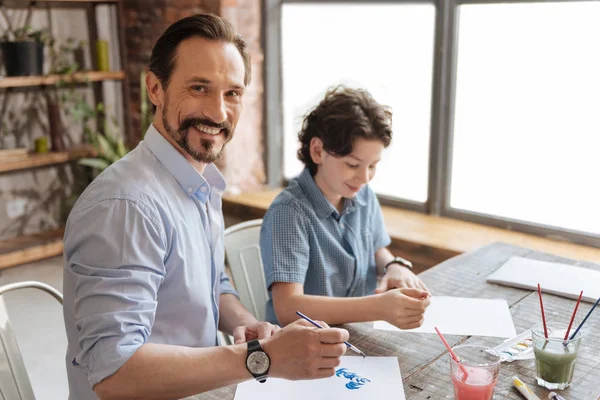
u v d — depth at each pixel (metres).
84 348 1.10
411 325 1.42
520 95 2.95
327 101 1.62
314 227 1.67
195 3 3.55
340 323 1.50
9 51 3.58
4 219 3.95
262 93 3.78
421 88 3.24
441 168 3.23
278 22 3.69
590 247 2.84
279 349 1.12
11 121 3.89
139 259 1.15
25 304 3.29
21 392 1.48
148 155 1.30
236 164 3.75
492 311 1.58
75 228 1.15
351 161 1.60
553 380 1.22
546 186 2.97
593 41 2.69
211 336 1.38
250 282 1.98
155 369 1.08
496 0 2.89
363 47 3.39
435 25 3.06
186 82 1.24
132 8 3.87
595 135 2.77
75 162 4.21
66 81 3.76
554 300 1.67
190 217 1.32
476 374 1.15
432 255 2.90
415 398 1.20
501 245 2.13
